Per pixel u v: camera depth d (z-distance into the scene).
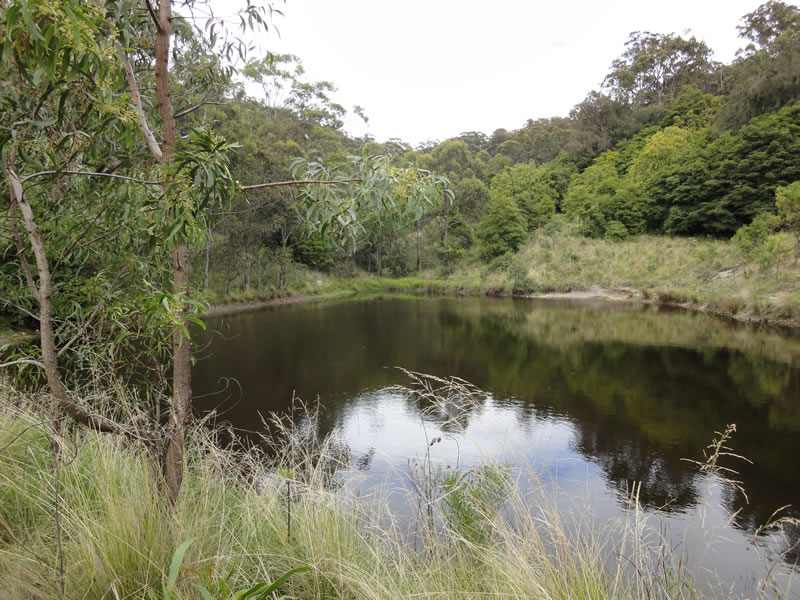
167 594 1.30
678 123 42.78
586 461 5.50
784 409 7.40
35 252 2.04
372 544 2.54
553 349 12.15
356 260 37.41
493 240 34.19
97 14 1.56
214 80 3.00
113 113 1.89
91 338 2.86
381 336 14.19
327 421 6.64
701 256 24.45
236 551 2.12
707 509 4.52
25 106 2.08
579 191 38.50
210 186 1.76
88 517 1.99
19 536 1.96
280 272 27.06
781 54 31.80
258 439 5.77
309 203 2.36
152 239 2.18
